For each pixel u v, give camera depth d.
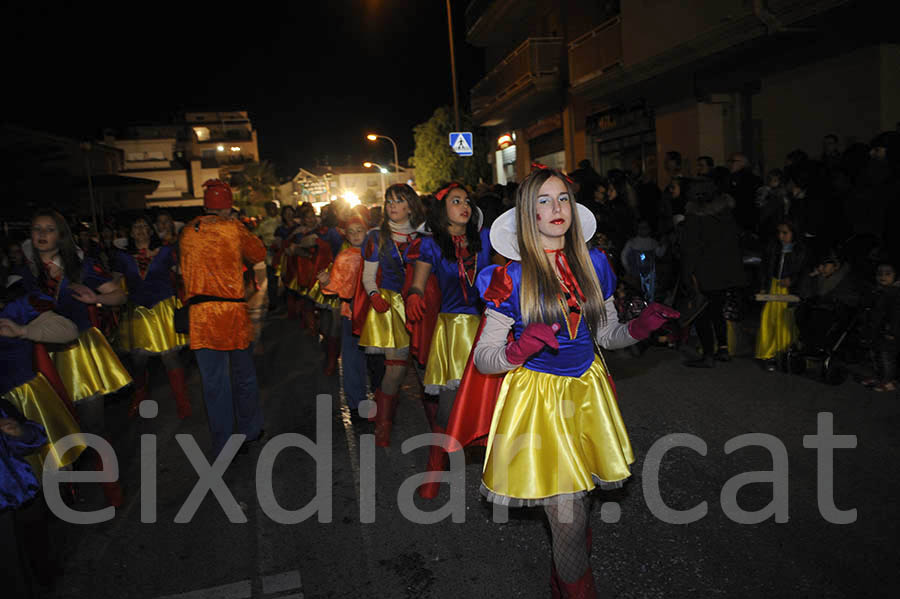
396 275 4.90
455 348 4.11
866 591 2.96
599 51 14.48
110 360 4.60
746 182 9.24
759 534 3.49
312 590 3.29
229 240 4.85
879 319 5.54
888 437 4.59
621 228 9.67
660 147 13.85
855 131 9.62
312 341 9.88
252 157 71.12
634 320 2.53
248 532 3.94
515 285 2.58
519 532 3.72
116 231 15.01
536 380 2.60
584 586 2.56
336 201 8.27
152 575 3.54
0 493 2.93
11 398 3.79
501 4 21.28
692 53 11.25
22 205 26.11
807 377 6.11
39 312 3.80
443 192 4.11
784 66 10.74
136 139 63.88
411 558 3.52
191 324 4.79
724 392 5.84
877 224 7.27
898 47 9.21
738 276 6.59
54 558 3.72
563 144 20.34
